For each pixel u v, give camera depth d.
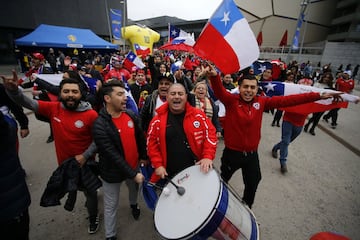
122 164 1.93
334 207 2.96
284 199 3.11
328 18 34.19
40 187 3.29
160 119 1.97
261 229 2.55
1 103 2.33
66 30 17.50
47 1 23.38
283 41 13.30
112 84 1.98
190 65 7.09
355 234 2.50
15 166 1.64
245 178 2.47
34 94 3.56
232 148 2.40
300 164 4.19
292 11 31.50
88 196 2.27
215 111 3.27
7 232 1.68
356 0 29.73
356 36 30.69
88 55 16.30
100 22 29.34
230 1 2.60
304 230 2.55
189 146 1.96
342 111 8.95
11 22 20.70
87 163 2.16
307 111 3.34
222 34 2.59
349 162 4.33
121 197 3.13
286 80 6.77
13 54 21.25
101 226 2.57
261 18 32.66
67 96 2.05
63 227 2.56
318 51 25.28
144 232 2.50
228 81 4.91
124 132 2.06
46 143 4.86
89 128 2.22
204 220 1.35
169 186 1.75
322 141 5.54
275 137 5.69
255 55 2.64
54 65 12.90
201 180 1.64
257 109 2.30
